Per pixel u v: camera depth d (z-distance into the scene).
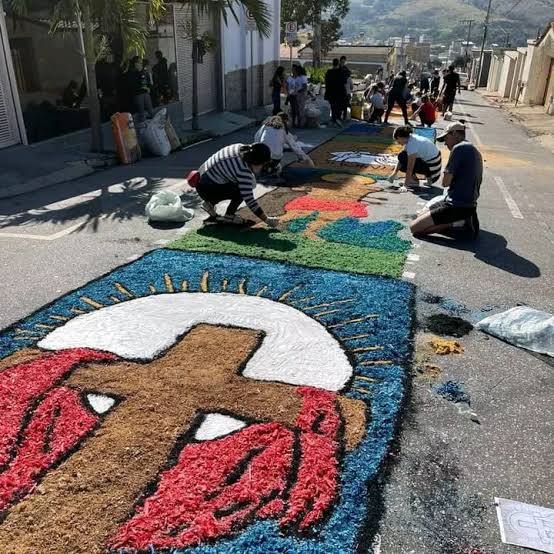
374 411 3.16
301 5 35.97
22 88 9.54
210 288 4.62
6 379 3.35
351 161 10.16
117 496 2.53
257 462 2.74
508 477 2.75
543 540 2.41
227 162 5.79
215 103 16.38
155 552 2.28
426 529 2.44
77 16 9.18
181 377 3.41
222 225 6.24
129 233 6.02
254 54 17.83
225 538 2.35
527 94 26.89
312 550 2.30
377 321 4.14
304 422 3.04
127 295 4.50
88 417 3.04
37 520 2.40
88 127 11.23
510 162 11.18
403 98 15.34
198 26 14.27
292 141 8.58
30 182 8.06
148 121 10.68
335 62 15.12
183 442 2.87
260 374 3.46
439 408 3.23
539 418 3.19
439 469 2.78
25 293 4.54
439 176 8.37
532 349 3.86
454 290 4.78
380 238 5.98
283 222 6.40
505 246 5.95
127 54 9.90
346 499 2.56
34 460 2.73
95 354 3.63
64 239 5.84
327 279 4.84
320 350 3.74
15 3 8.52
